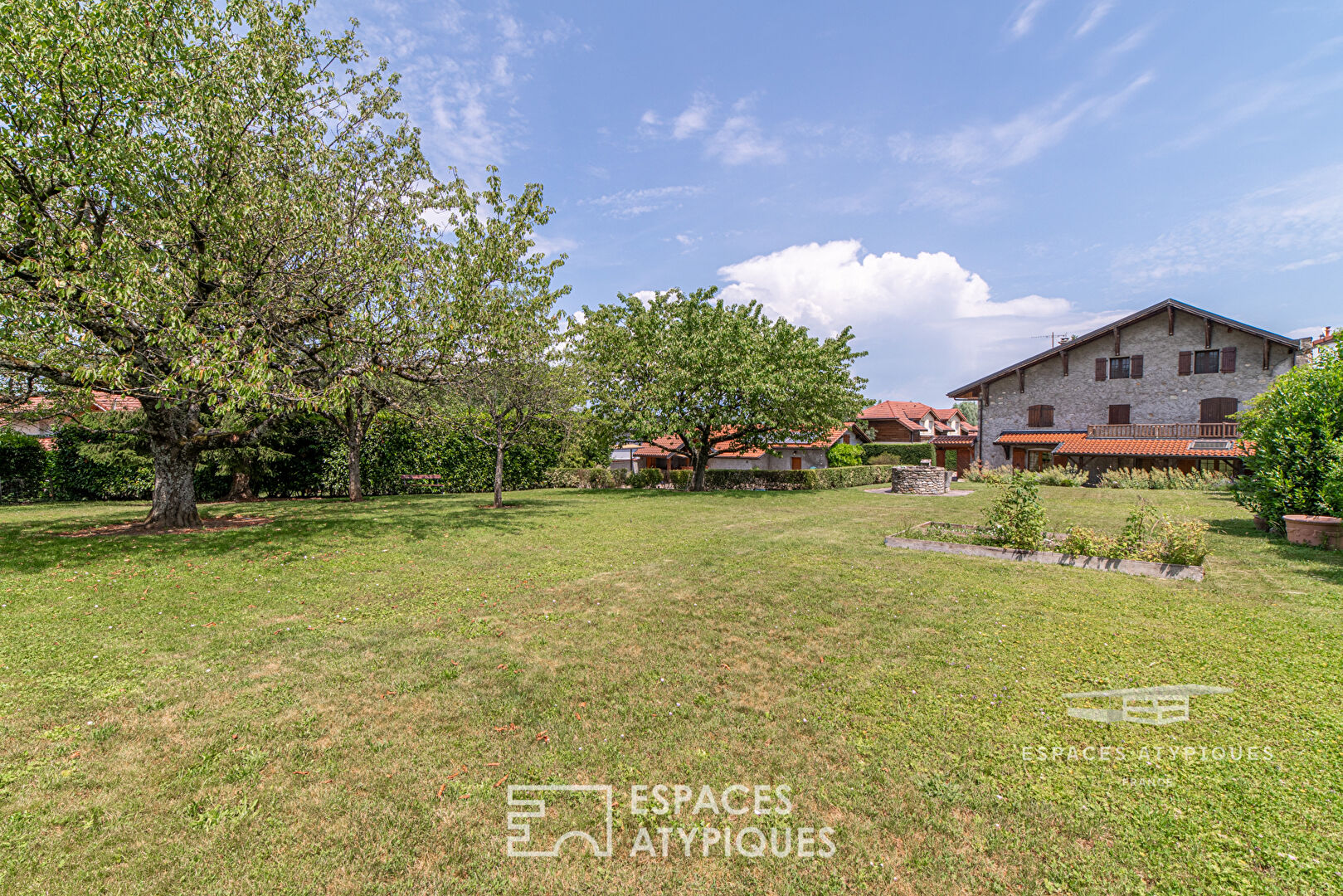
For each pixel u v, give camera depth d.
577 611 6.82
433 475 24.94
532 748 3.80
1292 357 26.12
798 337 25.55
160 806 3.20
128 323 8.98
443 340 11.33
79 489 20.14
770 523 14.28
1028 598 7.16
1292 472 10.86
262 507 17.22
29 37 8.04
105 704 4.36
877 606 6.91
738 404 23.91
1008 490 10.24
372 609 6.86
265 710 4.30
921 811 3.16
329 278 11.00
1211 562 9.06
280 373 10.54
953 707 4.32
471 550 10.47
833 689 4.64
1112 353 30.81
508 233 13.45
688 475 27.88
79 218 9.49
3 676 4.82
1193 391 28.53
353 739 3.90
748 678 4.89
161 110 9.48
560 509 17.31
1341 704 4.28
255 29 10.98
